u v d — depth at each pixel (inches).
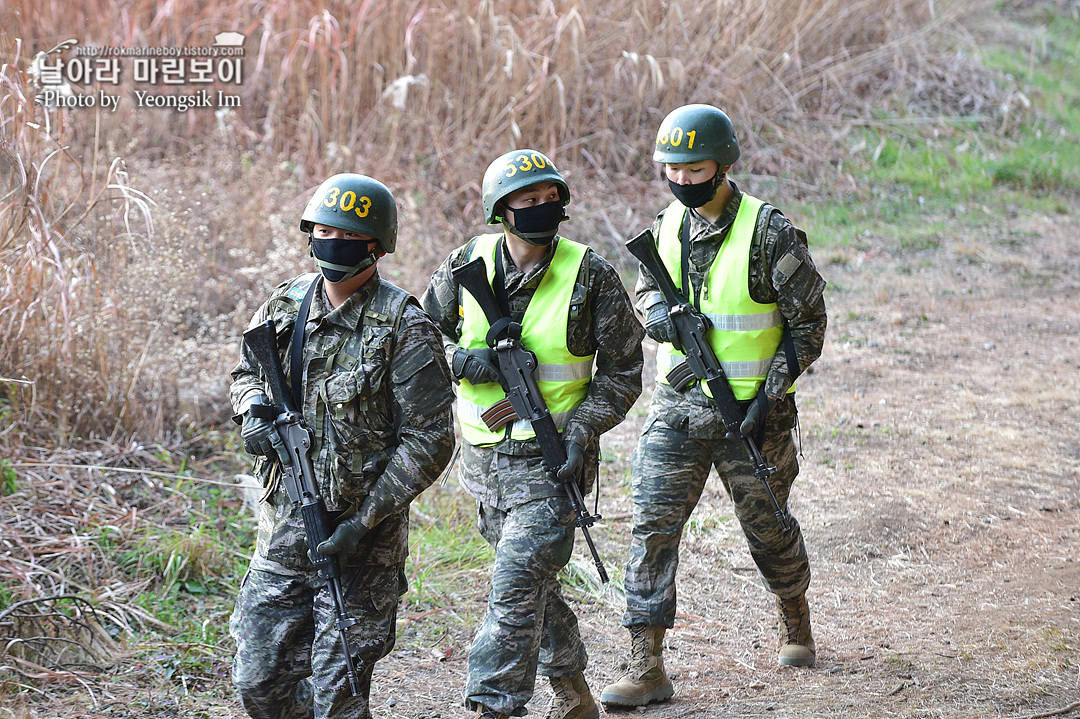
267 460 290.2
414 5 908.6
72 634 402.3
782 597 396.2
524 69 923.4
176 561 457.7
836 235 1023.0
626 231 925.8
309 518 278.2
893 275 951.6
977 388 722.2
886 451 625.6
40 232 513.0
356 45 902.4
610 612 454.9
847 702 368.2
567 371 326.0
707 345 364.5
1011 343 808.3
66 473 506.6
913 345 802.2
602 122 987.3
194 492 531.8
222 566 471.5
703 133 346.0
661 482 368.5
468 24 928.9
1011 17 1646.2
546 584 316.5
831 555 504.1
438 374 284.5
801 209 1063.6
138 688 383.2
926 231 1048.2
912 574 481.1
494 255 330.0
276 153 863.7
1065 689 368.8
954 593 459.2
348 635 281.6
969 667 390.3
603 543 514.0
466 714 373.4
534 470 319.9
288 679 292.4
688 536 522.0
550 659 334.0
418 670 406.9
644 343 803.4
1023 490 569.0
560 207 318.0
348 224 274.4
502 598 308.3
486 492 325.7
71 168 688.4
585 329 326.6
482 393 328.5
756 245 358.6
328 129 882.8
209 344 641.0
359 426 281.9
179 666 397.7
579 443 316.8
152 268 579.5
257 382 301.6
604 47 1011.9
